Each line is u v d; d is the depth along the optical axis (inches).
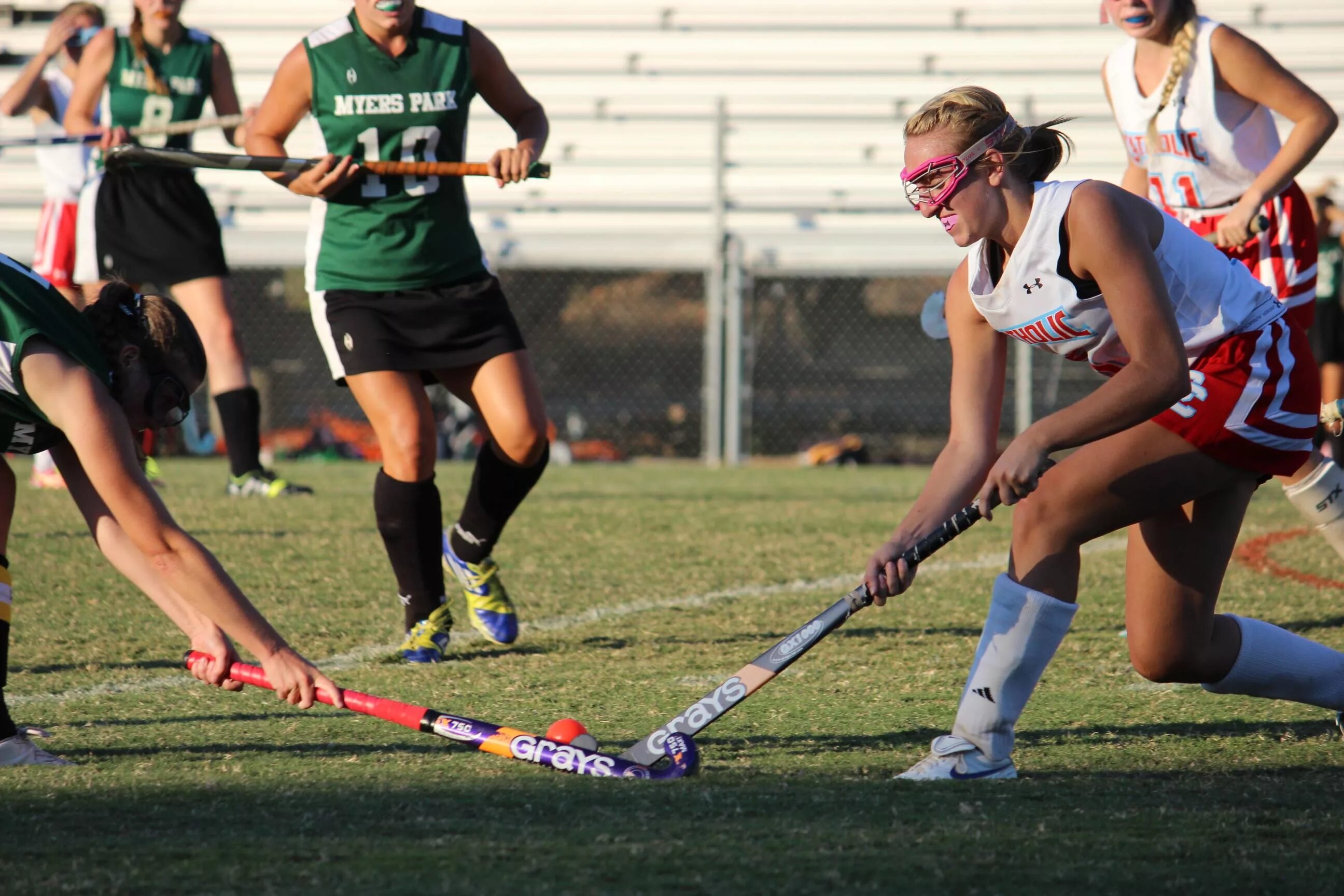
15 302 361.4
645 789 365.4
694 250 1772.9
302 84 597.9
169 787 364.2
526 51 2085.4
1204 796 359.9
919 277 1788.9
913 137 369.7
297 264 1768.0
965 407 410.3
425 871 293.6
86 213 993.5
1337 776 384.2
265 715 466.0
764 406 1787.6
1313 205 1411.2
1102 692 501.7
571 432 1786.4
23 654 571.5
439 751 414.6
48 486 1168.2
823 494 1232.8
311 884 285.1
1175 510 406.3
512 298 1846.7
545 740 385.4
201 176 1899.6
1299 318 652.7
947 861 301.0
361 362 575.2
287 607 681.6
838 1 2080.5
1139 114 652.7
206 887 283.3
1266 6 2069.4
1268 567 804.6
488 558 605.6
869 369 1791.3
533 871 293.7
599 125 2020.2
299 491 1119.6
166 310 378.9
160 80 989.2
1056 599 378.3
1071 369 1733.5
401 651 577.9
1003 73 2080.5
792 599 711.7
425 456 570.3
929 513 398.0
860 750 418.0
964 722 382.0
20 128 1923.0
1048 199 365.1
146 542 369.4
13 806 343.9
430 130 597.6
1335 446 1398.9
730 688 387.5
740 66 2084.2
